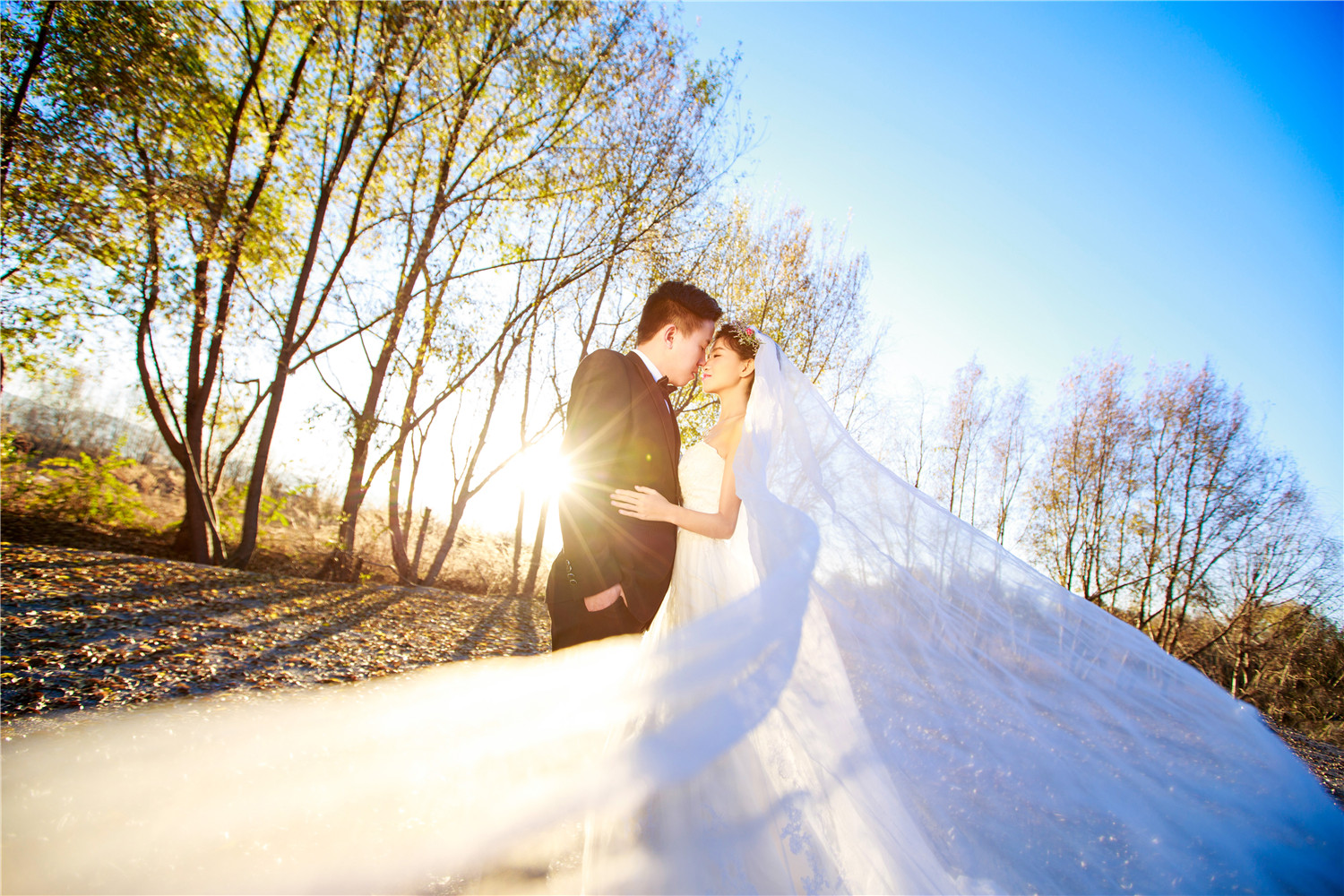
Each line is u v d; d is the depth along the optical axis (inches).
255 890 77.7
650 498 78.6
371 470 502.3
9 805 90.5
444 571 695.7
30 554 293.1
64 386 516.1
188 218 373.4
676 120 482.9
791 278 595.5
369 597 380.8
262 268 442.0
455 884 82.3
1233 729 74.2
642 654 81.9
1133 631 79.1
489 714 123.2
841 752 72.5
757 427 85.9
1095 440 842.2
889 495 84.9
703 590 83.2
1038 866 66.3
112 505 515.5
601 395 79.0
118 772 105.1
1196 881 64.6
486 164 488.4
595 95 470.0
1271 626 809.5
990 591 80.4
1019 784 70.5
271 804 99.3
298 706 150.0
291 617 271.9
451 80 451.2
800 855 69.1
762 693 72.2
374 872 81.7
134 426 675.4
